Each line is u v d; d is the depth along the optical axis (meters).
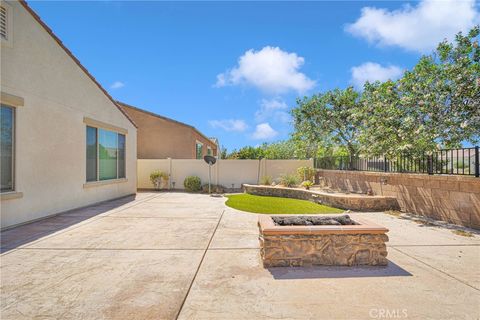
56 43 8.16
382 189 9.88
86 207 9.86
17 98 6.67
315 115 15.77
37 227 6.75
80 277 3.81
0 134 6.33
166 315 2.86
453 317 2.84
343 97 14.90
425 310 2.97
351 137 14.78
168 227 6.83
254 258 4.61
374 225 4.49
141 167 17.14
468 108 7.82
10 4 6.47
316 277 3.85
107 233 6.21
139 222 7.41
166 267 4.19
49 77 7.88
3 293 3.34
